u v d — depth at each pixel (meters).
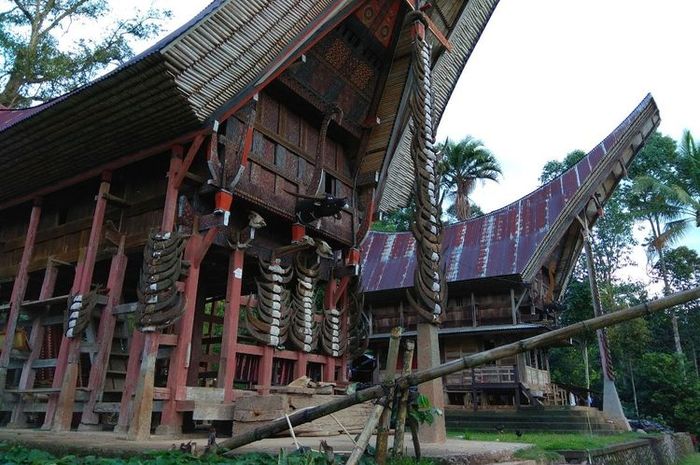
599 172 24.73
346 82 12.47
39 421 11.42
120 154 10.56
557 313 26.58
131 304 9.96
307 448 5.64
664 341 39.78
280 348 11.20
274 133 11.45
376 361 20.64
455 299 26.09
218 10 8.73
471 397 24.23
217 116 9.60
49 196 12.77
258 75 9.93
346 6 10.66
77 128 9.99
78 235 12.00
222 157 9.88
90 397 9.77
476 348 25.55
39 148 10.81
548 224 24.56
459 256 25.70
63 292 14.36
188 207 9.97
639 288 40.41
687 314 40.22
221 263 11.99
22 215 13.88
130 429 8.02
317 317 12.46
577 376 34.03
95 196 12.09
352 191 13.68
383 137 13.35
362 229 13.43
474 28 13.83
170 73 8.45
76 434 8.84
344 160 13.66
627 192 38.94
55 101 9.50
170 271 8.85
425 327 8.23
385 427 4.95
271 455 5.46
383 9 11.72
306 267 12.37
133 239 10.79
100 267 12.47
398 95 12.92
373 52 12.51
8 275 13.37
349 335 13.33
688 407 26.73
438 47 13.06
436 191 9.22
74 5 22.38
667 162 36.25
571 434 17.31
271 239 11.97
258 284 10.94
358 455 4.54
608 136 26.31
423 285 8.38
